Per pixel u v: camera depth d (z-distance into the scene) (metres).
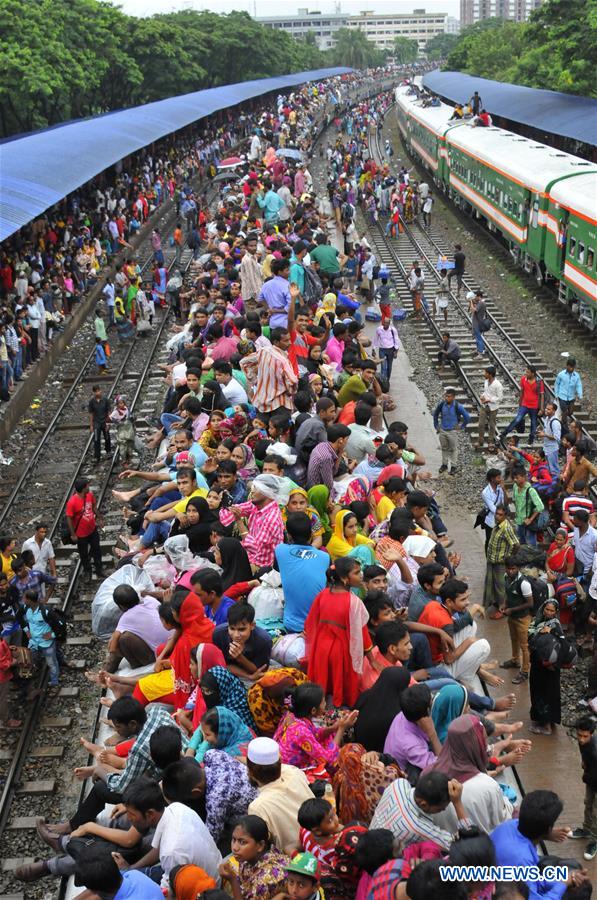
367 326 27.77
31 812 12.07
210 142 58.03
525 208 31.84
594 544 13.34
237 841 6.55
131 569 11.63
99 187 41.22
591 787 9.52
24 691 13.96
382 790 7.41
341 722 8.22
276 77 87.19
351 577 8.68
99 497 19.95
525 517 15.15
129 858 7.62
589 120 38.94
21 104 44.44
